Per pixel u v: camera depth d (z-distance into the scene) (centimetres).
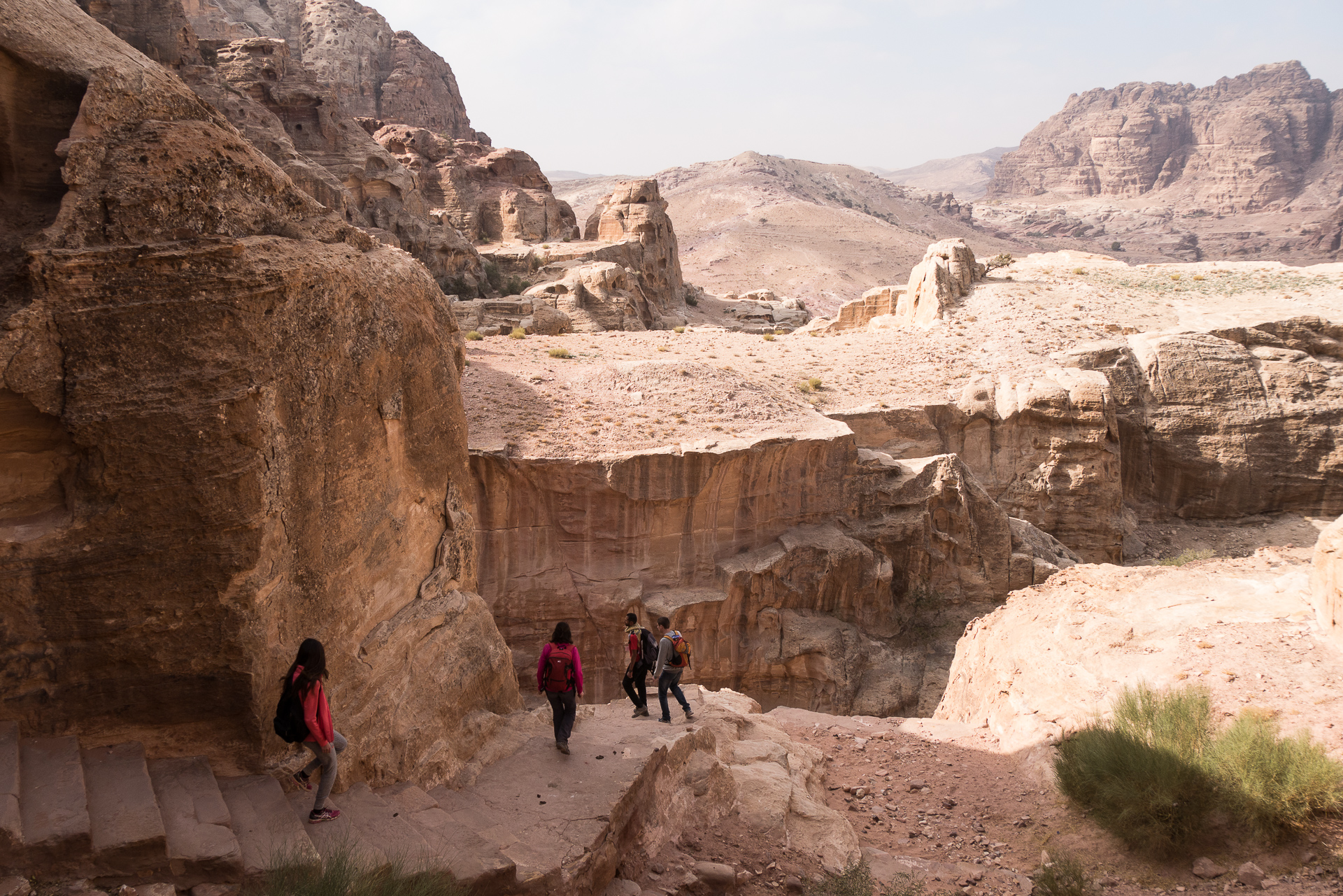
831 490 2847
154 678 777
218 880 684
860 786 1443
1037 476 3634
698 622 2553
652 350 3891
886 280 17538
